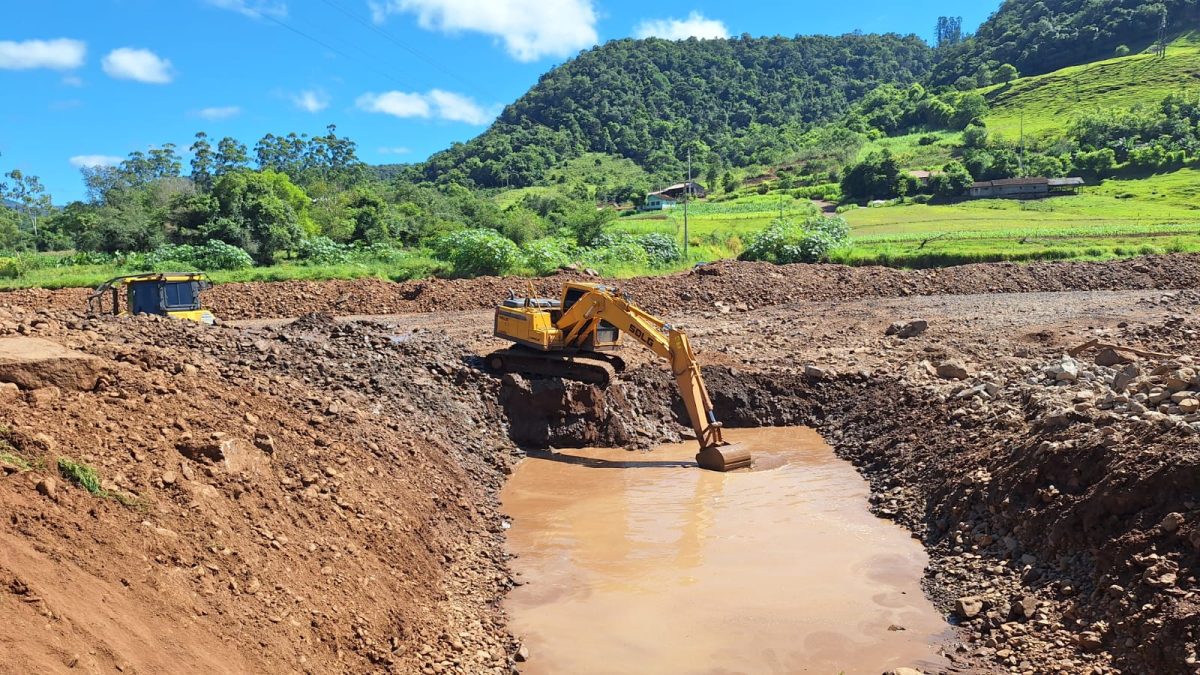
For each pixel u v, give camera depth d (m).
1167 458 8.98
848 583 10.16
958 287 34.22
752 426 17.86
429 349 18.56
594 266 37.97
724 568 10.65
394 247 53.97
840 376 18.41
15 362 8.80
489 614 9.41
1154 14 165.50
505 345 20.89
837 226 51.12
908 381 17.16
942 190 93.19
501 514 12.84
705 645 8.69
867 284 34.28
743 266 35.62
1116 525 8.98
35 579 5.61
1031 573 9.45
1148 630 7.60
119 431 8.52
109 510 7.00
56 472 7.13
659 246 43.94
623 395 17.47
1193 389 11.19
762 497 13.44
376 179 146.25
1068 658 7.99
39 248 69.31
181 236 51.09
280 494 9.23
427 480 12.38
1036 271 35.19
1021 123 133.00
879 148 140.38
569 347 17.09
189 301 19.38
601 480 14.49
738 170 146.50
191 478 8.36
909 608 9.48
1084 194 87.31
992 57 188.62
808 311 29.27
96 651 5.34
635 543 11.55
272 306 29.94
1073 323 22.73
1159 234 52.41
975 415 13.98
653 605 9.62
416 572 9.62
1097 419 10.80
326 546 8.74
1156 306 26.34
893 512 12.48
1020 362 18.11
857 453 15.54
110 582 6.14
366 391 15.04
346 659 7.25
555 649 8.64
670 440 17.16
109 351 11.02
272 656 6.52
